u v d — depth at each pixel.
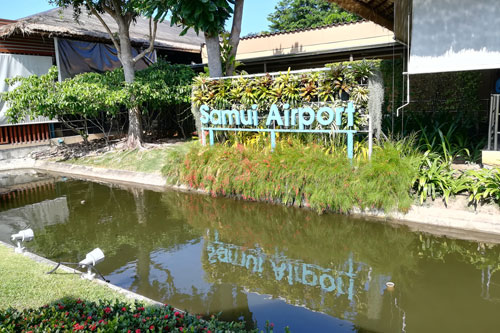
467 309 3.93
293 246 5.83
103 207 8.07
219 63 9.38
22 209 8.17
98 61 15.30
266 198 7.49
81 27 14.71
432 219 5.98
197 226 6.75
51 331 2.59
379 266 5.05
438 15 6.11
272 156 7.39
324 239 6.00
